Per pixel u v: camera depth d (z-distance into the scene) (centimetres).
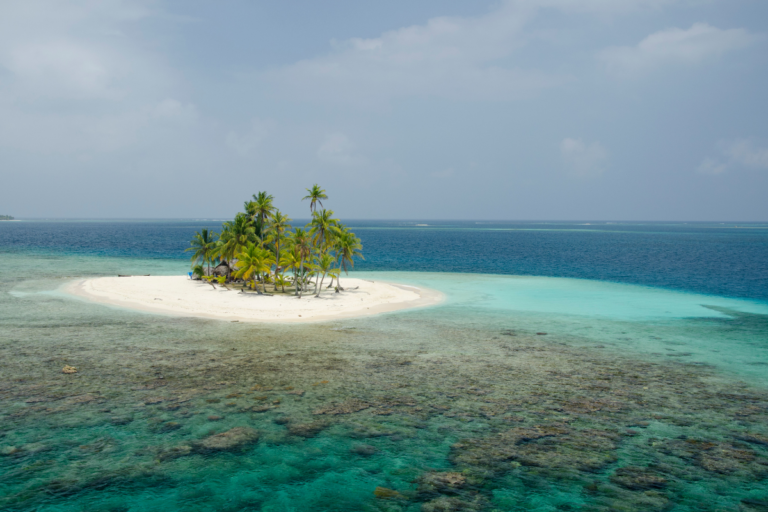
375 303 5197
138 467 1582
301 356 3030
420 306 5131
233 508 1369
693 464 1677
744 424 2036
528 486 1519
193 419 1988
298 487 1493
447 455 1725
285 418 2022
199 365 2778
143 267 8762
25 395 2211
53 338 3347
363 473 1588
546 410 2175
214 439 1808
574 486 1523
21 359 2802
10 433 1808
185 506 1370
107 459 1630
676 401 2308
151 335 3519
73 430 1847
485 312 4809
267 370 2703
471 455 1727
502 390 2442
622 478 1577
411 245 18350
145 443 1758
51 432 1825
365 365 2852
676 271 9219
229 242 6197
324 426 1950
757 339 3691
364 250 15425
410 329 3947
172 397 2238
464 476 1579
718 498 1458
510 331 3931
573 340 3622
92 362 2778
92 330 3631
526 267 10038
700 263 10969
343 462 1659
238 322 4072
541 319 4478
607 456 1733
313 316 4428
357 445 1791
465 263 11006
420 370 2770
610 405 2247
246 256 5622
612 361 3034
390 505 1399
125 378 2500
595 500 1440
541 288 6719
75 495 1403
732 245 18338
